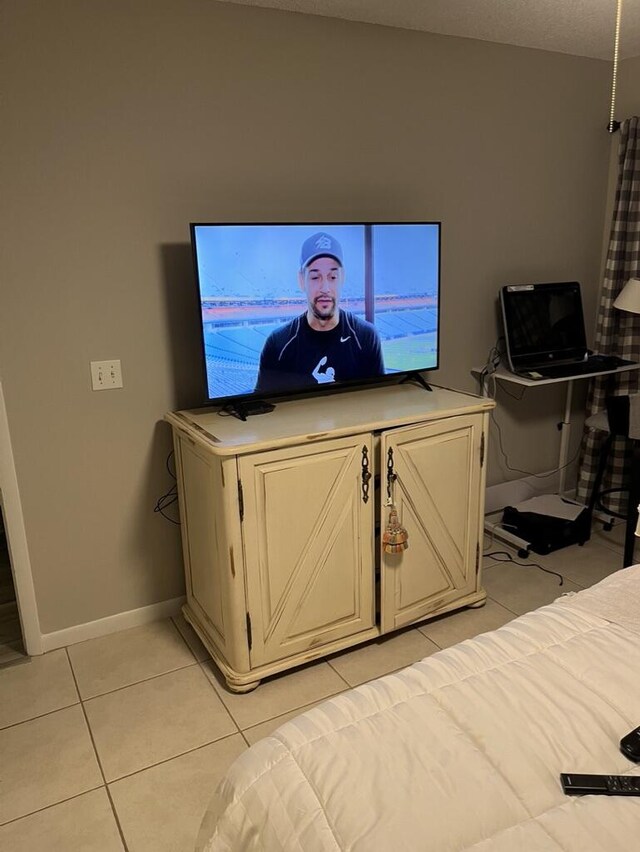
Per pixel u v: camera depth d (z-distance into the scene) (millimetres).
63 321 2314
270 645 2285
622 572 1658
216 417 2406
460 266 3141
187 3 2285
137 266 2398
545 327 3309
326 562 2324
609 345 3539
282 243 2387
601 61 3320
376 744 1106
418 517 2488
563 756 1077
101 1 2156
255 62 2445
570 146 3350
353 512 2338
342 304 2561
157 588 2713
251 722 2135
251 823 1057
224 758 1986
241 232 2301
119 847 1703
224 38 2375
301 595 2301
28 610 2465
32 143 2150
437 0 2412
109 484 2523
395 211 2895
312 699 2236
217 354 2354
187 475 2424
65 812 1811
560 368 3221
